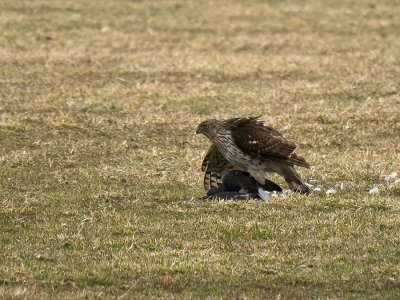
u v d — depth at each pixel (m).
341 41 36.12
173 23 38.84
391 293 13.49
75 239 15.71
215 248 15.27
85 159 21.67
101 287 13.68
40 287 13.61
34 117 24.73
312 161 21.08
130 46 34.72
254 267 14.40
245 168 18.22
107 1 42.56
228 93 27.69
